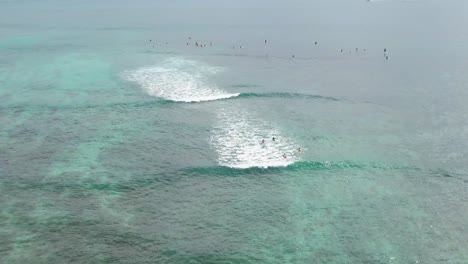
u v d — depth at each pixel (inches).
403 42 3742.6
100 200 1558.8
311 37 3983.8
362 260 1278.3
